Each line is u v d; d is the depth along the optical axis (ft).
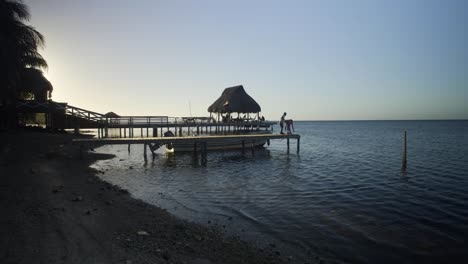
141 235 25.52
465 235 30.25
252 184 55.77
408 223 33.83
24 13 77.41
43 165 57.93
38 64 97.76
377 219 35.14
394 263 24.16
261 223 33.50
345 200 44.06
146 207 36.11
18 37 78.07
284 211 38.32
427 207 40.34
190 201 42.96
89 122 111.04
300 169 74.74
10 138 84.64
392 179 61.00
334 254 25.68
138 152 107.45
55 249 20.48
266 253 25.32
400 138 209.46
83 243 22.04
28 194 34.81
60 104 108.99
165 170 71.20
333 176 64.69
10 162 57.41
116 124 114.42
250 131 132.98
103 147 126.52
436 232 31.09
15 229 23.54
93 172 60.39
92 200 35.88
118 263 19.22
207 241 26.71
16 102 97.91
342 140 191.83
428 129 383.45
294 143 166.30
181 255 22.44
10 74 70.90
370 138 212.64
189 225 30.99
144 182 56.65
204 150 87.56
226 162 86.99
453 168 75.00
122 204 35.99
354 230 31.55
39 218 26.63
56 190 37.70
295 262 23.91
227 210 38.63
